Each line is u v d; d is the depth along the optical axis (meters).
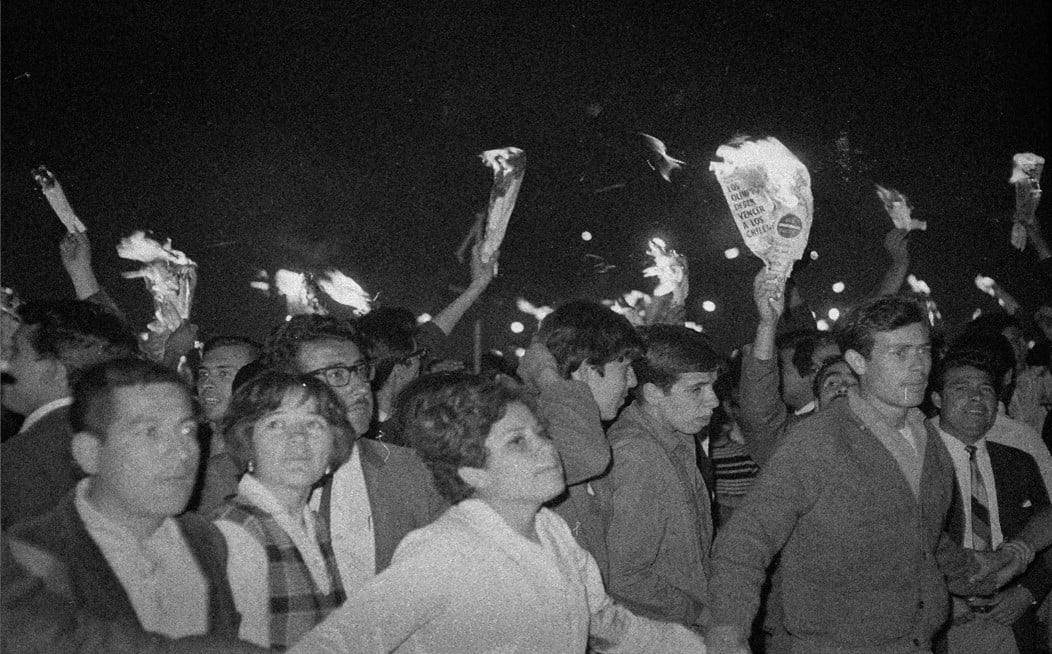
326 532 2.70
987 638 3.87
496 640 2.38
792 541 3.22
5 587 2.04
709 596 3.06
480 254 4.94
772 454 3.21
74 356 2.82
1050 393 5.27
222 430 2.62
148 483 2.24
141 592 2.22
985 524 3.97
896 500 3.16
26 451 2.56
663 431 3.49
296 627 2.46
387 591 2.30
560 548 2.59
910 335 3.17
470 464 2.47
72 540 2.18
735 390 4.82
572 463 3.00
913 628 3.18
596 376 3.26
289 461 2.54
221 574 2.37
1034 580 4.11
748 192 4.02
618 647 2.76
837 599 3.15
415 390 2.61
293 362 2.98
